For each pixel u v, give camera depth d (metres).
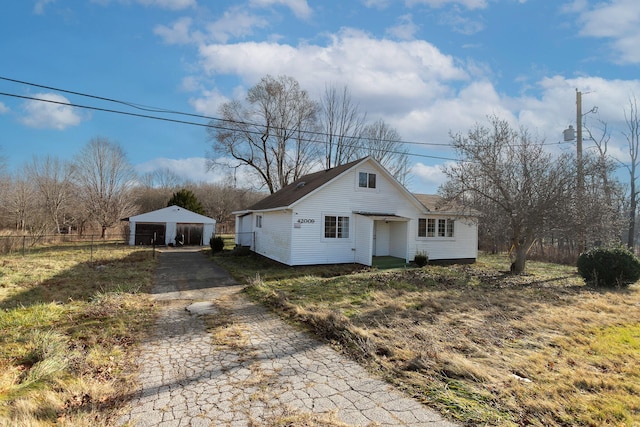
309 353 4.95
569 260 17.53
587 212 11.77
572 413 3.28
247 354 4.90
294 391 3.75
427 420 3.13
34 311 6.82
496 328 6.20
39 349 4.68
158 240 27.95
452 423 3.09
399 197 16.80
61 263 14.58
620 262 10.81
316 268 14.30
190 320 6.77
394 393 3.69
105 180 35.75
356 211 15.65
